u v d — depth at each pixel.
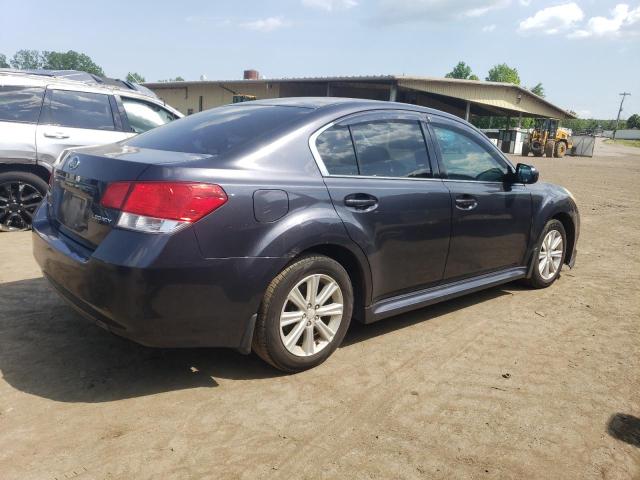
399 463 2.50
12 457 2.39
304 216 3.09
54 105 6.53
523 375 3.44
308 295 3.23
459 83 28.27
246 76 33.09
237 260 2.86
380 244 3.52
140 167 2.78
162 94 37.81
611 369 3.58
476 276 4.46
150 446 2.52
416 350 3.74
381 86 28.20
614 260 6.70
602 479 2.47
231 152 3.04
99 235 2.84
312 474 2.40
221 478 2.34
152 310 2.69
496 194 4.42
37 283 4.61
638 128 147.38
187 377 3.19
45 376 3.10
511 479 2.44
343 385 3.20
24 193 6.43
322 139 3.38
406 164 3.81
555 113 37.00
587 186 16.58
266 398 3.00
